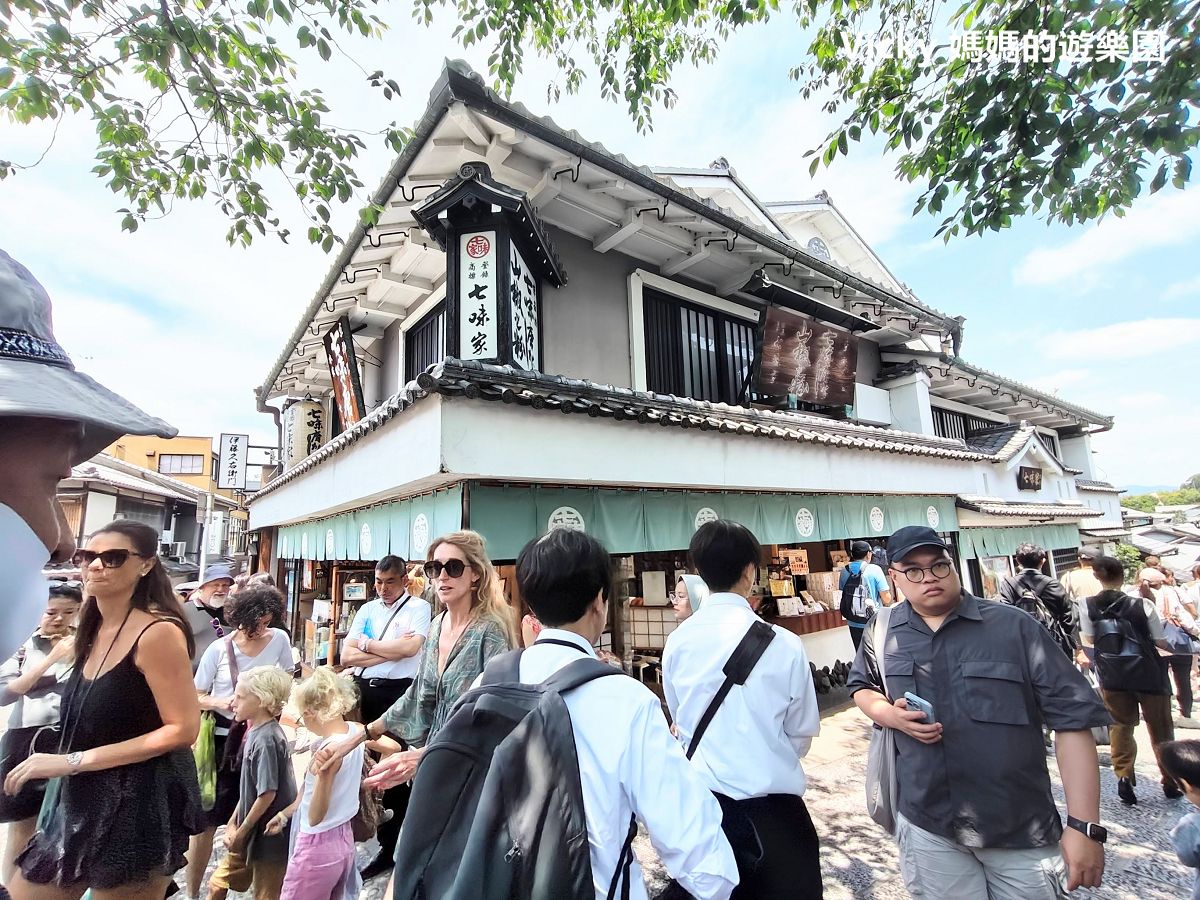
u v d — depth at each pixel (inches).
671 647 101.1
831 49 187.5
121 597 93.7
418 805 53.0
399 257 266.1
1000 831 85.8
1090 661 199.9
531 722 52.9
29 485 44.4
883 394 402.0
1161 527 831.1
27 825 119.1
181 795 91.4
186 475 1327.5
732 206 396.2
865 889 142.3
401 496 204.5
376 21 146.0
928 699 95.3
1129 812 179.0
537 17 190.7
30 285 47.2
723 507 232.8
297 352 383.2
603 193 232.1
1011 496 406.9
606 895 50.3
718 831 56.0
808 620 303.3
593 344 251.4
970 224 157.8
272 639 158.7
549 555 67.0
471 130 185.6
